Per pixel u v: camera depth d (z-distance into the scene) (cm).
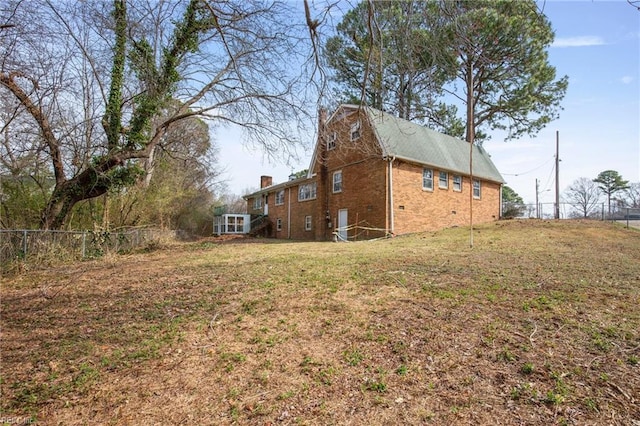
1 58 895
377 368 313
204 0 532
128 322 456
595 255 878
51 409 263
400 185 1625
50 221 1134
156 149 1617
